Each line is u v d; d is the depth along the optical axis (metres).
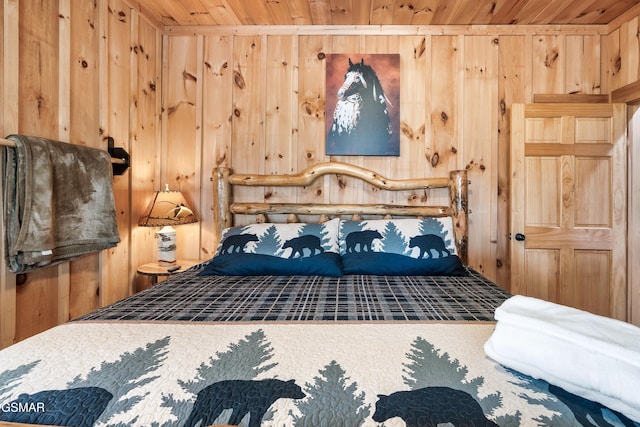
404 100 2.53
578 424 0.63
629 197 2.36
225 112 2.58
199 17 2.46
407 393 0.71
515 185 2.38
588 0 2.16
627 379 0.65
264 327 1.10
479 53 2.50
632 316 2.34
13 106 1.49
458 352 0.91
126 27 2.21
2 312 1.46
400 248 2.02
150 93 2.48
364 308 1.32
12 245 1.44
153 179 2.54
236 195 2.58
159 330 1.06
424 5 2.23
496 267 2.50
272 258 1.95
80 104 1.88
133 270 2.33
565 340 0.76
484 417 0.64
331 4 2.24
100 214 1.89
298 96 2.55
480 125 2.50
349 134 2.52
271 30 2.54
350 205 2.46
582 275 2.38
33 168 1.49
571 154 2.36
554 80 2.47
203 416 0.64
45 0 1.66
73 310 1.86
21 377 0.77
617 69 2.37
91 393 0.70
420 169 2.52
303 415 0.64
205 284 1.70
